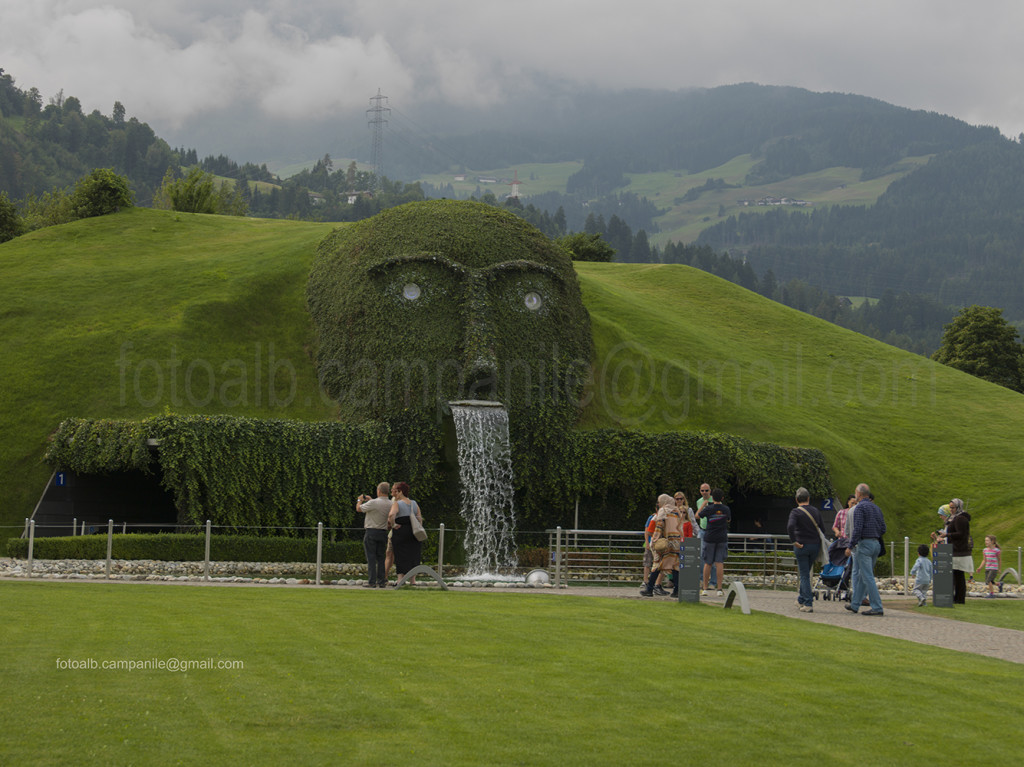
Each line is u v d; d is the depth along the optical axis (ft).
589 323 97.81
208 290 111.34
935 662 33.81
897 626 46.01
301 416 94.73
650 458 89.81
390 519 59.36
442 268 87.92
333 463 82.79
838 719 25.02
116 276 117.08
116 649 30.60
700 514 61.57
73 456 80.53
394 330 86.84
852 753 22.21
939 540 65.98
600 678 28.81
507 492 84.12
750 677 29.63
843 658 33.71
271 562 77.82
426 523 83.87
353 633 35.27
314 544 79.82
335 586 61.05
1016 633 45.09
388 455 84.33
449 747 21.77
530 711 24.88
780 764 21.29
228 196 255.70
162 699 25.11
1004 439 122.21
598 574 80.33
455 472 84.33
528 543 86.63
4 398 92.73
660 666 30.86
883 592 72.64
